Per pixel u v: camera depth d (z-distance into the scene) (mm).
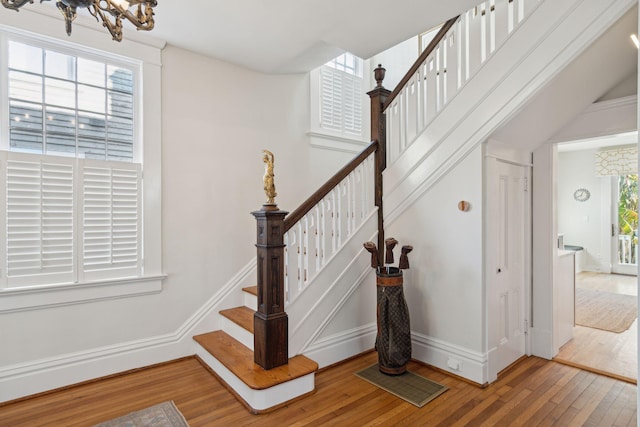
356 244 3119
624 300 4906
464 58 2660
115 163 2680
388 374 2707
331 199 2998
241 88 3387
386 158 3328
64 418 2129
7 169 2273
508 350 2869
